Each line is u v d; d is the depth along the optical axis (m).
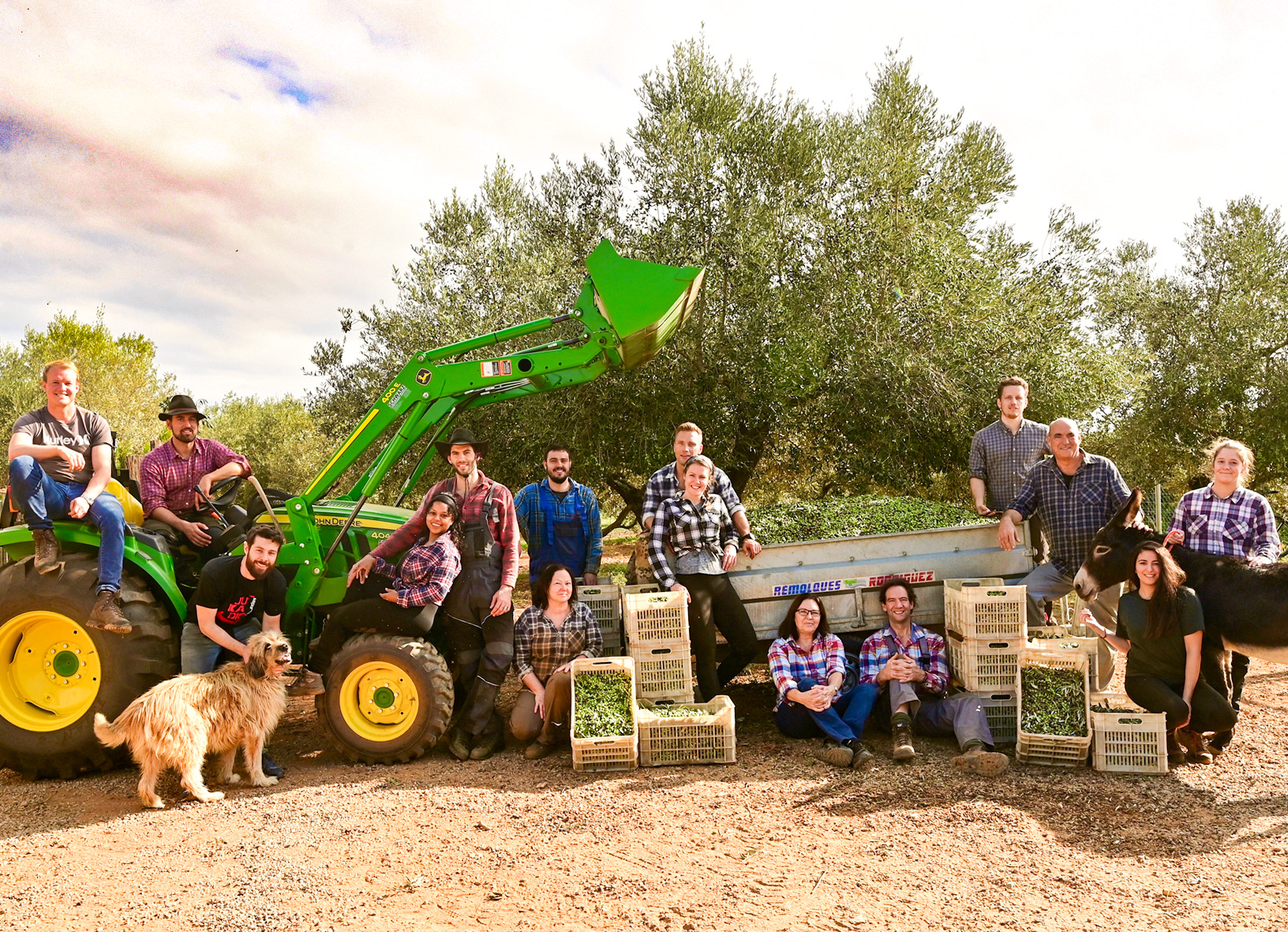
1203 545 4.97
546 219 11.44
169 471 5.22
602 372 5.58
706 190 10.20
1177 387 15.09
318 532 5.25
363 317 11.57
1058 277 11.09
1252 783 4.11
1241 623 4.39
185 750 4.14
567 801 4.09
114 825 3.94
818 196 10.54
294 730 5.64
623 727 4.60
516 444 10.46
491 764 4.74
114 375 20.89
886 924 2.81
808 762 4.56
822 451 11.12
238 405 24.02
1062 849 3.39
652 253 10.23
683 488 5.34
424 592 4.77
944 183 10.80
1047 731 4.43
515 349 10.54
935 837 3.53
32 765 4.63
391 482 10.82
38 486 4.58
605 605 5.55
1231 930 2.73
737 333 9.96
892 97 10.79
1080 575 5.06
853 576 5.40
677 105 10.66
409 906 3.04
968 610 4.86
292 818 3.95
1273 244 15.48
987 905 2.93
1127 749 4.30
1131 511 4.95
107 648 4.58
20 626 4.69
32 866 3.51
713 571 5.23
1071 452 5.31
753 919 2.87
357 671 4.73
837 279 9.88
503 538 5.12
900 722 4.62
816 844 3.50
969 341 9.71
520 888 3.16
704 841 3.55
